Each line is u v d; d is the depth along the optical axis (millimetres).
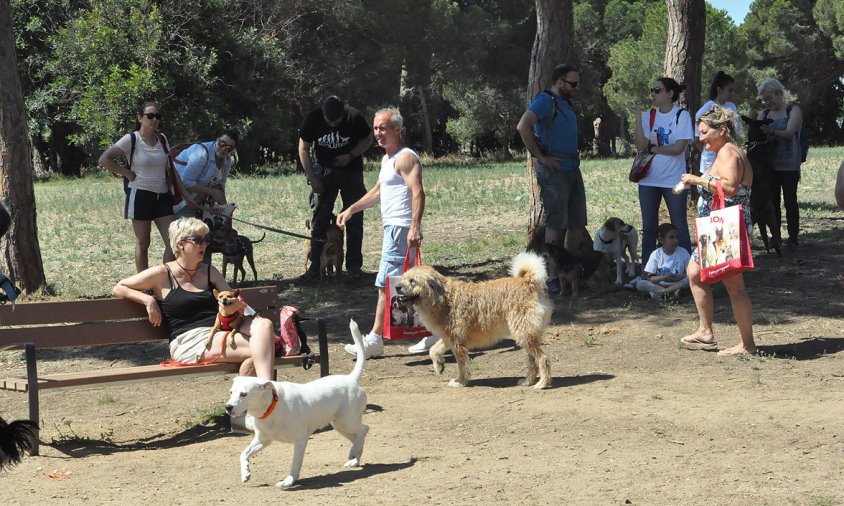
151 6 35750
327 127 11992
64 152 42531
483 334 7520
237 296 6645
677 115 10430
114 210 21391
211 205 11195
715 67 40344
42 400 7727
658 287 10375
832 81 54719
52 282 13102
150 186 10195
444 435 6230
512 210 19516
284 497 5035
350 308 10977
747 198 7914
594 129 55062
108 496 5121
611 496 4898
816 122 57875
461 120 50438
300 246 15930
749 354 8047
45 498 5094
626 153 54531
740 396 6828
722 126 7840
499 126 50031
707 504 4730
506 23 47688
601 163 35750
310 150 12250
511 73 49000
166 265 6930
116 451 6219
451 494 5008
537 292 7324
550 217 10750
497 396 7188
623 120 53781
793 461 5398
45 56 37969
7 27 11586
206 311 6914
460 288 7523
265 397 5148
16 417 7215
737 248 7629
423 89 51438
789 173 12719
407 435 6258
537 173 10734
